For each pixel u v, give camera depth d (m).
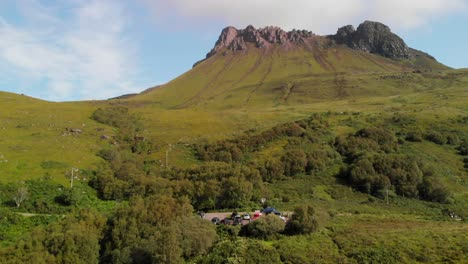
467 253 61.19
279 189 118.12
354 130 164.38
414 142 150.88
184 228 74.00
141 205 79.81
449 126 167.12
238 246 70.62
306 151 139.88
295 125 162.00
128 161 131.25
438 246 65.25
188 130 177.00
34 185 101.88
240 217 86.25
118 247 71.75
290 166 129.00
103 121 173.25
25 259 63.22
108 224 76.81
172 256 67.50
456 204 113.06
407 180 121.81
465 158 140.25
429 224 82.88
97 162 124.19
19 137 136.38
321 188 121.50
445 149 147.62
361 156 134.12
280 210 98.62
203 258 69.06
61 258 65.94
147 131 172.88
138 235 73.81
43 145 130.12
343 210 100.81
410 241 68.19
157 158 139.38
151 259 68.12
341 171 131.00
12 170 107.69
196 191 105.00
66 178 109.19
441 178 126.12
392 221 85.88
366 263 62.03
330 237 73.88
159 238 69.88
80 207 95.19
